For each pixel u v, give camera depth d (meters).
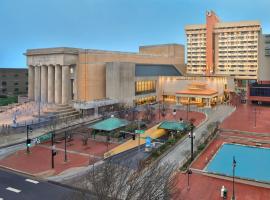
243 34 167.50
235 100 129.62
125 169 37.25
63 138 69.38
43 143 65.75
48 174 46.81
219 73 175.00
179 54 167.00
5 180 44.25
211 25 172.25
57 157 55.88
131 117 88.56
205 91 119.25
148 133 71.06
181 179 44.12
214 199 37.66
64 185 42.12
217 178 44.66
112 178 31.81
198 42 180.50
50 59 104.75
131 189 29.20
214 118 89.94
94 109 98.00
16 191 40.00
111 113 94.88
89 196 30.42
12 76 151.25
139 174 33.12
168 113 99.88
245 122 83.56
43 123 80.88
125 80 111.00
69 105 101.50
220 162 51.41
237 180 43.22
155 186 30.80
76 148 61.75
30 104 106.19
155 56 144.62
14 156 56.53
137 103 118.62
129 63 112.88
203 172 46.00
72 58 102.88
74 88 104.62
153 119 87.88
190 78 126.44
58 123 83.62
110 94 109.50
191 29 181.50
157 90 132.62
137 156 54.12
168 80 131.00
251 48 166.25
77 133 73.62
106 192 28.48
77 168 49.44
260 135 69.56
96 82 109.12
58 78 103.19
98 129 70.19
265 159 52.94
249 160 52.50
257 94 119.75
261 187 41.50
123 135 68.81
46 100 108.38
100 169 37.38
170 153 56.03
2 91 147.88
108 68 109.50
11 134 72.19
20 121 83.56
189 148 58.59
